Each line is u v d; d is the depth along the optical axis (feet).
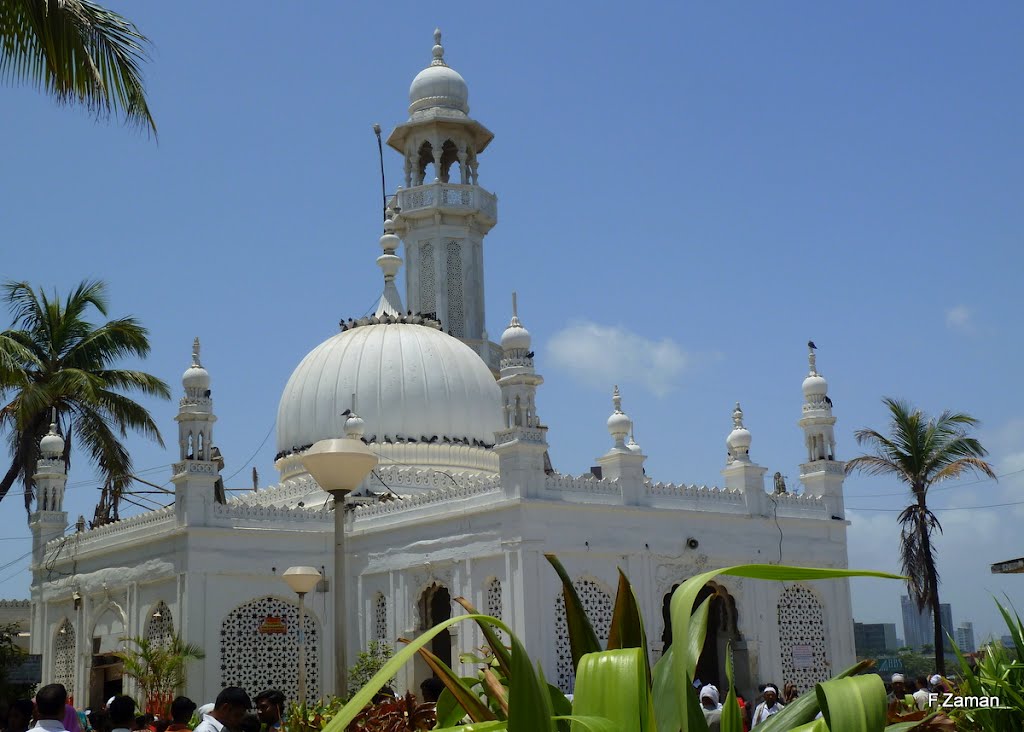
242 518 119.14
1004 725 27.66
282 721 49.73
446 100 176.55
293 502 132.87
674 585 114.01
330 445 55.47
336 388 138.10
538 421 110.32
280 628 115.65
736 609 118.11
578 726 15.02
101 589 129.08
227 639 116.37
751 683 116.06
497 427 142.82
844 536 128.36
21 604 172.65
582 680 15.47
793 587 123.44
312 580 85.81
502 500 107.96
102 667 129.39
